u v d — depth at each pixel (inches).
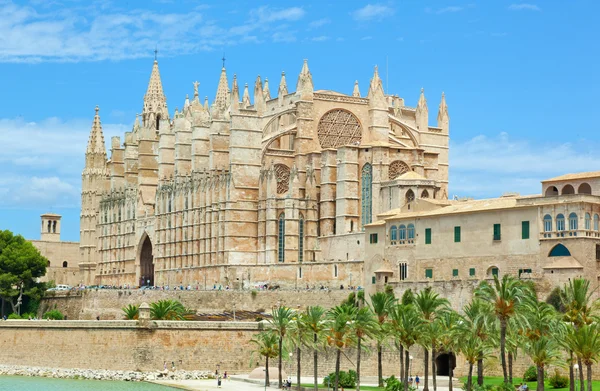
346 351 5723.4
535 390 4677.7
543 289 5433.1
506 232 5684.1
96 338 6112.2
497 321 4490.7
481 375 4574.3
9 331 6505.9
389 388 4852.4
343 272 7160.4
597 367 5044.3
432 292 5290.4
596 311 5088.6
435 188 7500.0
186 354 5984.3
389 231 6378.0
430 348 5167.3
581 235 5364.2
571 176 5802.2
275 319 5354.3
